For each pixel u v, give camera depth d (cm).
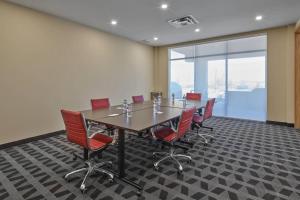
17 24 363
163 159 281
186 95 532
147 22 468
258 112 578
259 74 568
